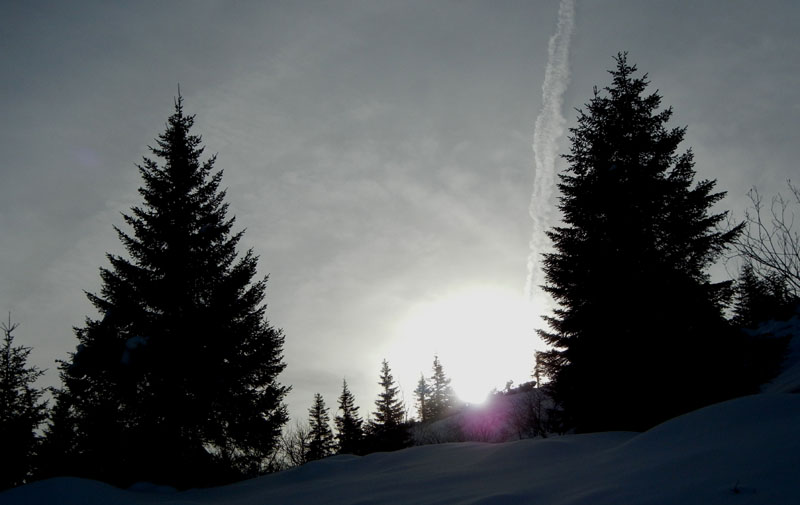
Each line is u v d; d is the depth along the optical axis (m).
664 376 15.04
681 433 6.82
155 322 16.44
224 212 18.97
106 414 15.86
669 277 15.83
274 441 17.34
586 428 16.38
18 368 27.38
